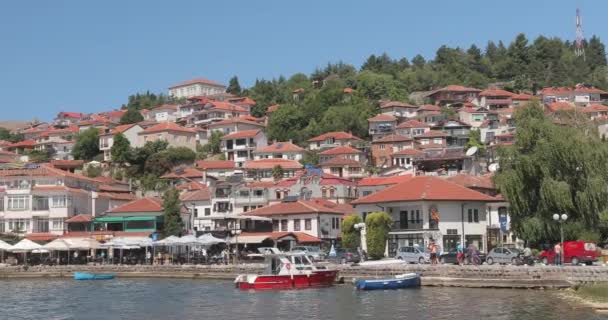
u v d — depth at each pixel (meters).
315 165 176.12
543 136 77.50
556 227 74.44
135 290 79.69
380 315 51.31
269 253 77.38
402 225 93.00
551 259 71.19
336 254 89.31
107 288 83.50
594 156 74.62
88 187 145.62
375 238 88.75
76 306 64.75
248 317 53.53
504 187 77.75
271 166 168.62
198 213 137.12
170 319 54.25
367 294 65.44
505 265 69.38
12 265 110.81
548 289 63.50
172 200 122.94
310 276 74.44
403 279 69.31
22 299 71.88
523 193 77.31
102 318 56.22
